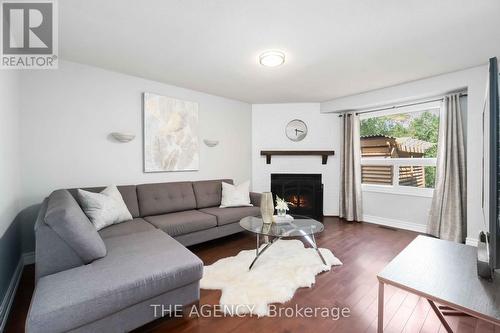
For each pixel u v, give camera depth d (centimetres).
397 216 394
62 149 262
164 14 182
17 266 216
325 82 341
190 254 172
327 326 156
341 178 445
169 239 200
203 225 281
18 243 224
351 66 283
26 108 240
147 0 165
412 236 340
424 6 172
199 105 389
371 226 395
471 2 168
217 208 345
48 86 253
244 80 332
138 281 137
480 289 105
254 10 177
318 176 459
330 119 461
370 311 171
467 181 295
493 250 103
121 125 305
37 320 106
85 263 156
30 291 197
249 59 263
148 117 325
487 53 250
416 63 275
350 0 166
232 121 441
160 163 339
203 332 151
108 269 146
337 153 459
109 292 126
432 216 339
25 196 241
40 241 147
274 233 228
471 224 292
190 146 373
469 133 291
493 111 98
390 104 388
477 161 286
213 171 412
